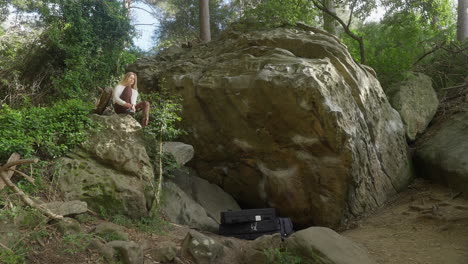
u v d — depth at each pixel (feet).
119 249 13.14
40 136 17.24
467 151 24.02
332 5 41.52
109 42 44.73
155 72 29.40
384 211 23.29
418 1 38.32
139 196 17.66
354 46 39.88
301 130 21.84
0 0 44.42
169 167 21.21
